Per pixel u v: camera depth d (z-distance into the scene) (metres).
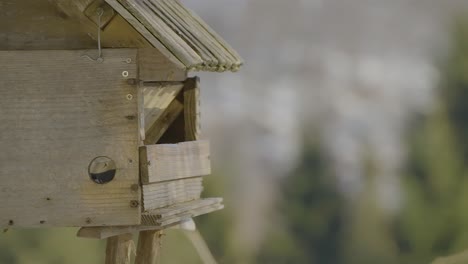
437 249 25.70
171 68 7.82
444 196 26.67
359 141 28.27
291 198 26.11
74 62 7.53
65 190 7.55
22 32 7.62
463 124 29.36
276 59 33.47
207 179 24.78
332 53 34.03
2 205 7.56
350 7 35.56
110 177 7.54
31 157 7.55
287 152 27.56
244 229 24.45
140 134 7.66
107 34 7.54
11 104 7.55
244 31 34.56
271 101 30.66
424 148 27.83
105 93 7.53
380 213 26.17
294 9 35.19
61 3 7.54
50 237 18.27
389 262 25.64
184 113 8.88
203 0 35.09
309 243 25.58
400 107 30.36
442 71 32.03
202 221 22.48
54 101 7.54
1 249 18.17
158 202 7.88
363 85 31.83
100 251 18.30
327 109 30.42
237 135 28.50
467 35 33.88
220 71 8.17
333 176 26.80
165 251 15.61
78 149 7.54
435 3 35.12
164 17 8.27
